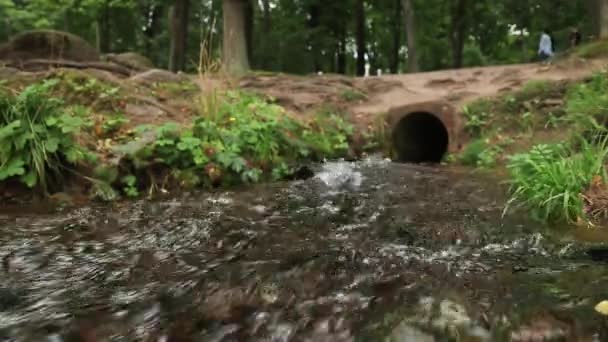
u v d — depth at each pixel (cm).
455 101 965
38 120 482
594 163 425
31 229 370
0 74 693
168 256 309
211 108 682
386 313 219
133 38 2722
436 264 286
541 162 444
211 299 240
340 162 736
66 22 2345
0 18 2231
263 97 964
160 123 650
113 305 235
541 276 260
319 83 1134
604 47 1034
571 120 687
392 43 3070
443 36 3023
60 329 211
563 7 2098
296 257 303
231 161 561
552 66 1027
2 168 450
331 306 229
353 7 2458
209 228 375
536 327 200
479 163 718
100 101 660
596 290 237
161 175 531
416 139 1010
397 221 392
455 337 196
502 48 3200
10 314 226
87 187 487
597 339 190
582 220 369
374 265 285
